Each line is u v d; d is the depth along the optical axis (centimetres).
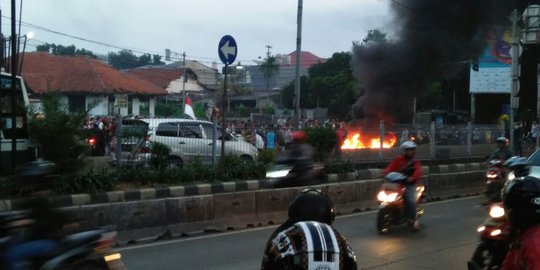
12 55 1275
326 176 1647
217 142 1762
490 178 1241
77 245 523
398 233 1045
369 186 1394
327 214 304
